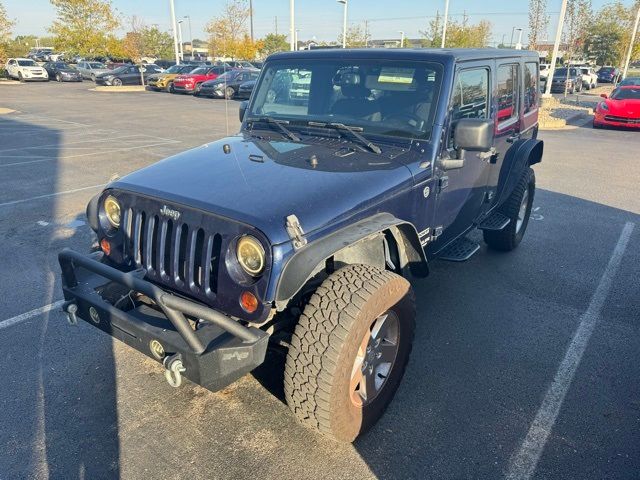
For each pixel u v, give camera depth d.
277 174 3.02
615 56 43.75
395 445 2.96
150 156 10.94
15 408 3.23
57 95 26.92
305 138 3.76
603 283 5.10
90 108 20.67
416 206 3.43
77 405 3.27
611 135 15.32
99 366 3.67
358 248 3.01
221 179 2.95
